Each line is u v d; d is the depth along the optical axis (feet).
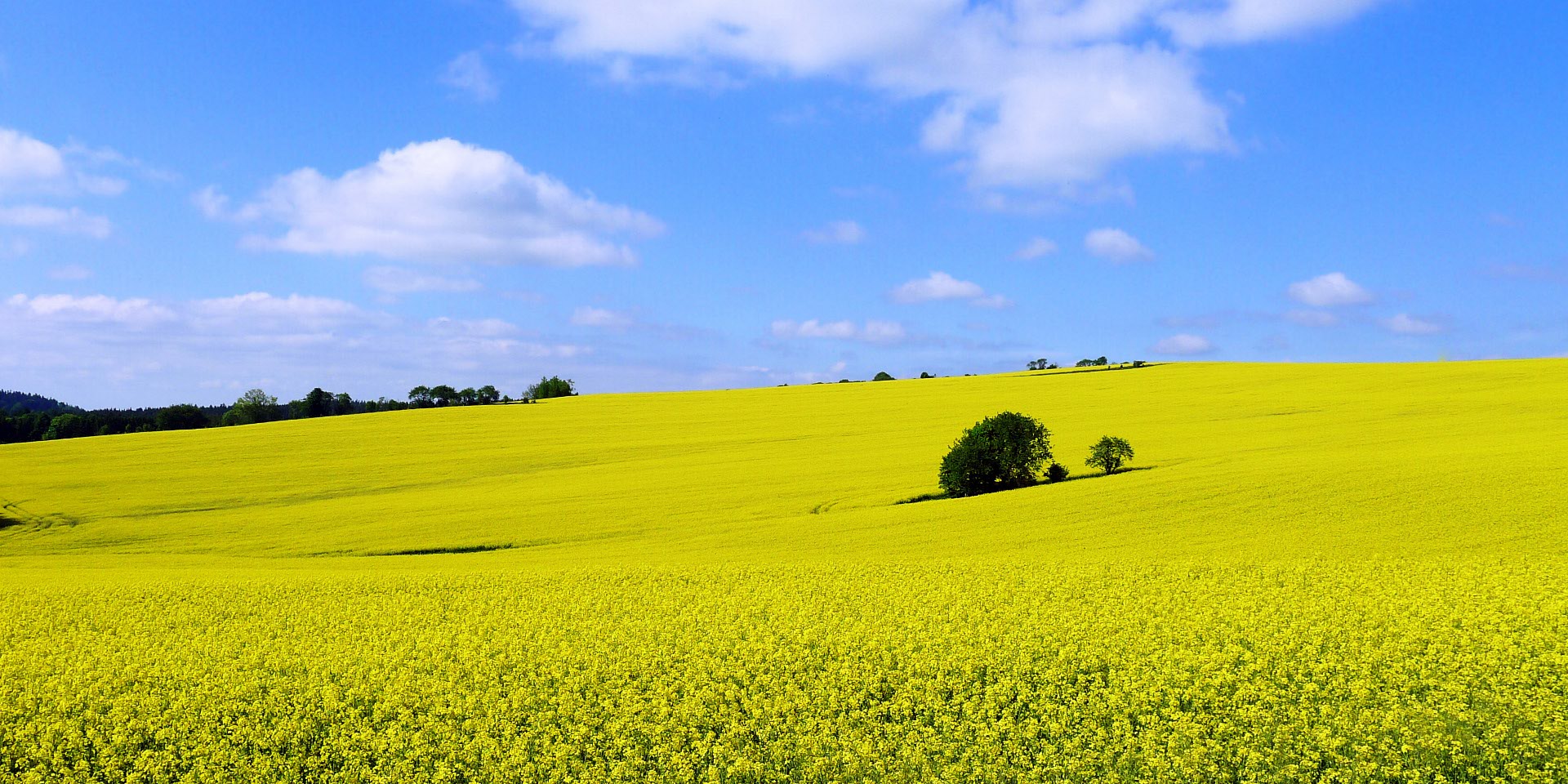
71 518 137.39
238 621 60.18
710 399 295.48
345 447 204.44
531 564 90.74
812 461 165.99
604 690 42.09
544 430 228.02
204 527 127.24
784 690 41.11
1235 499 101.40
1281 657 42.68
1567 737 32.55
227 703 41.96
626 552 97.91
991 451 125.18
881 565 75.97
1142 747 33.83
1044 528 95.55
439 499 144.66
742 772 33.42
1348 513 91.50
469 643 51.21
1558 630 44.80
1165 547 82.38
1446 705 35.12
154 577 83.30
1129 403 226.17
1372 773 31.32
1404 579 60.49
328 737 38.14
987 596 59.62
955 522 102.22
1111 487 114.52
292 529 122.93
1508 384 218.79
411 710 40.98
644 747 36.40
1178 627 48.29
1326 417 182.80
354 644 52.29
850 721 37.68
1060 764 32.86
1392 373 254.88
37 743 38.42
